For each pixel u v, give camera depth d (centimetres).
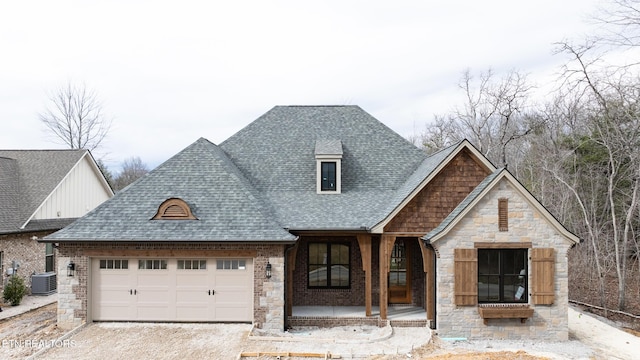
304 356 1183
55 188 2295
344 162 1914
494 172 1489
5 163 2364
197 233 1427
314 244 1767
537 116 3416
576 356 1235
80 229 1436
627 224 2130
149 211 1502
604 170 2588
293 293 1736
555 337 1381
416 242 1748
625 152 2225
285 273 1499
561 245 1394
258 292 1443
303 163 1930
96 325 1434
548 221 1393
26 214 2078
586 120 2741
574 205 2761
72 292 1438
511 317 1362
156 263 1470
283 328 1446
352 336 1398
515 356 1195
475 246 1389
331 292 1741
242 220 1480
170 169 1672
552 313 1384
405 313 1603
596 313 2119
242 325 1447
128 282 1467
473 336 1382
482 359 1156
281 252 1447
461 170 1537
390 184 1825
